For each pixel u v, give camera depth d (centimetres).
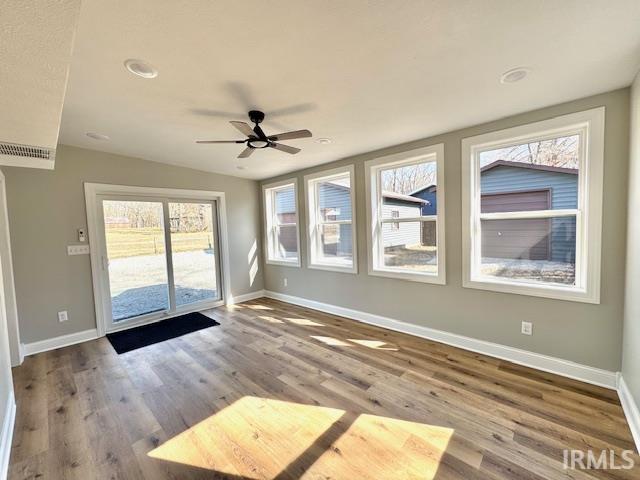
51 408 229
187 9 141
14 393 244
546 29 155
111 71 197
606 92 224
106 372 285
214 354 320
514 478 156
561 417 202
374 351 316
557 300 256
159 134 320
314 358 303
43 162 235
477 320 306
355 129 301
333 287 454
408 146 344
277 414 216
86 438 196
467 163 299
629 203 212
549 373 261
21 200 329
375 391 240
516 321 280
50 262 348
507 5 138
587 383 243
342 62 186
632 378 197
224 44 169
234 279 533
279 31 158
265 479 161
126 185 403
